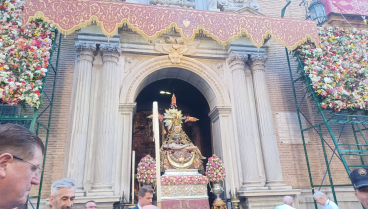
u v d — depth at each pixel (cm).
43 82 614
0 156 110
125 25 739
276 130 834
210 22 691
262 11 1014
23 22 599
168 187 634
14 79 575
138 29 646
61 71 789
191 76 875
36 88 580
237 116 770
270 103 866
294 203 689
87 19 631
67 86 774
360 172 166
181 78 917
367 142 855
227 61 862
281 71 921
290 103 877
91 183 639
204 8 948
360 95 733
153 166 649
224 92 820
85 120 677
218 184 674
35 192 650
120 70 784
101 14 639
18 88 567
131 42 809
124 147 705
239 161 741
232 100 810
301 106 879
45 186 659
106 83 716
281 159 802
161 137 1077
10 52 598
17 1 661
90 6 640
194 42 860
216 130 829
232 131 780
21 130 122
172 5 893
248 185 683
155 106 275
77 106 681
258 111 791
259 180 698
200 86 900
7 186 111
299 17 1019
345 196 762
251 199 665
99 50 768
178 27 666
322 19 900
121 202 636
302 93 900
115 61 753
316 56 775
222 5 922
